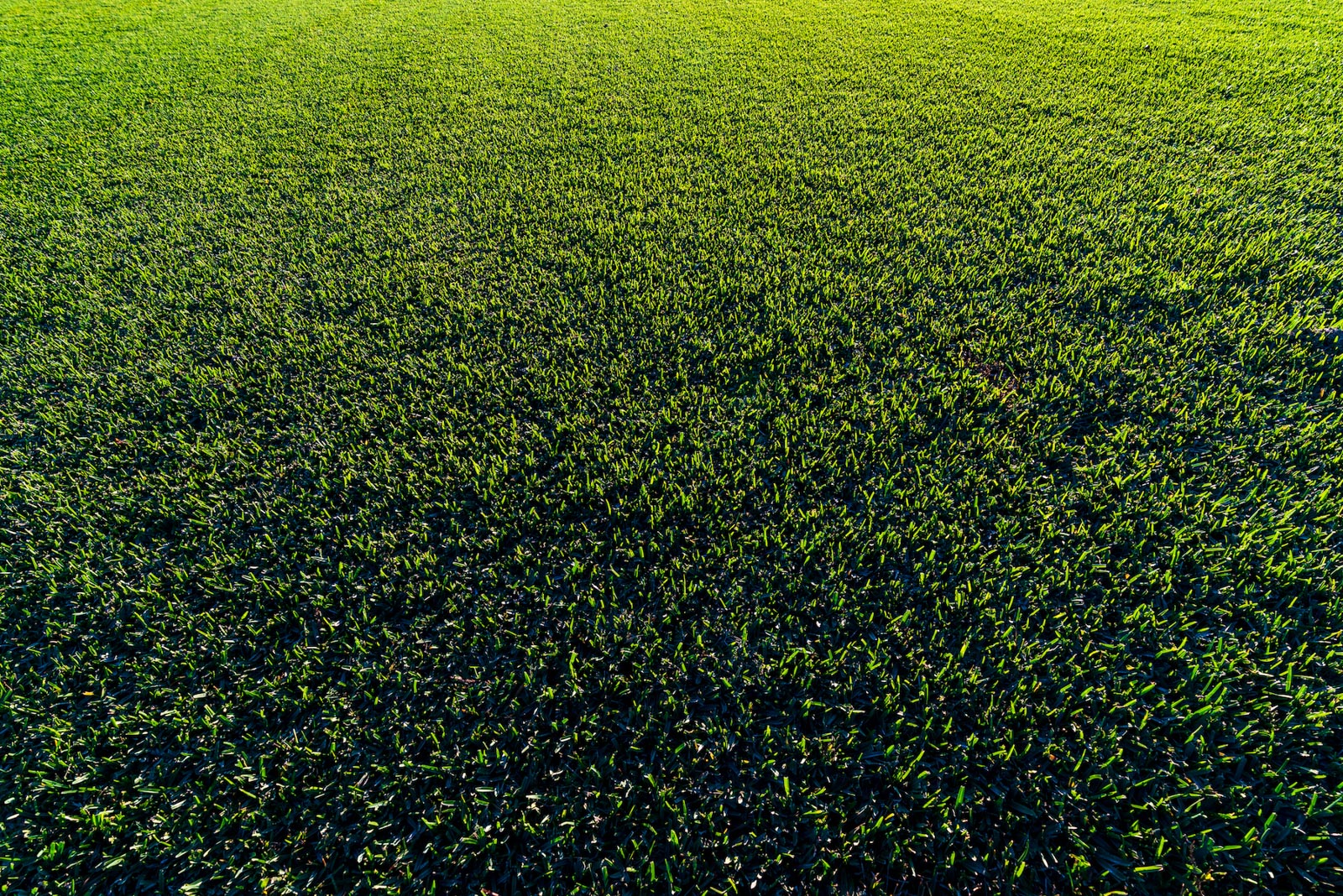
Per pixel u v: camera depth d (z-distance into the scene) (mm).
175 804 1665
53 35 8812
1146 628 1851
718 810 1612
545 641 1945
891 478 2322
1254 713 1665
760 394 2723
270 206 4449
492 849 1570
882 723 1742
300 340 3182
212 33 8781
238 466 2549
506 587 2100
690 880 1514
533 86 6441
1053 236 3545
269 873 1552
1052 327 2914
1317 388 2477
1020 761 1644
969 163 4398
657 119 5488
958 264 3406
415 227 4117
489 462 2508
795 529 2207
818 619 1958
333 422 2729
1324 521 2039
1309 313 2852
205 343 3203
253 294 3541
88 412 2820
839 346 2949
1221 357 2670
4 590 2146
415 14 9398
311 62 7492
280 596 2100
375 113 5965
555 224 4059
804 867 1513
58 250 4059
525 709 1816
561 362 2977
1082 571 2000
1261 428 2336
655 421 2625
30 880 1553
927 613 1943
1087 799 1560
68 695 1879
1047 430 2457
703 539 2201
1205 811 1527
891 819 1564
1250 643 1789
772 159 4672
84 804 1682
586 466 2463
